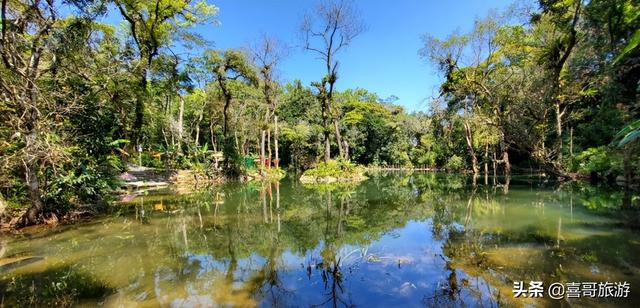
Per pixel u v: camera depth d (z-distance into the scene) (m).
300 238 5.91
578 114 14.54
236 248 5.29
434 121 28.27
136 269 4.30
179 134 22.97
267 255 4.90
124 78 10.87
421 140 37.22
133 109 13.80
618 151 10.38
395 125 38.09
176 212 8.64
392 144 38.50
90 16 8.43
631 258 4.13
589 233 5.37
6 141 6.55
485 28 17.03
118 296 3.46
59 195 7.27
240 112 28.42
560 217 6.72
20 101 6.09
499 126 14.26
